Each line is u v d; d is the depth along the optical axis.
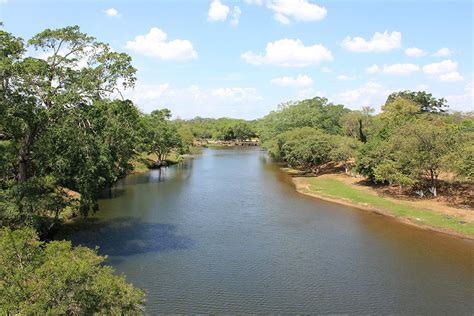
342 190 61.59
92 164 31.59
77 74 28.55
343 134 101.56
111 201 53.59
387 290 26.83
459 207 48.00
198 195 58.81
